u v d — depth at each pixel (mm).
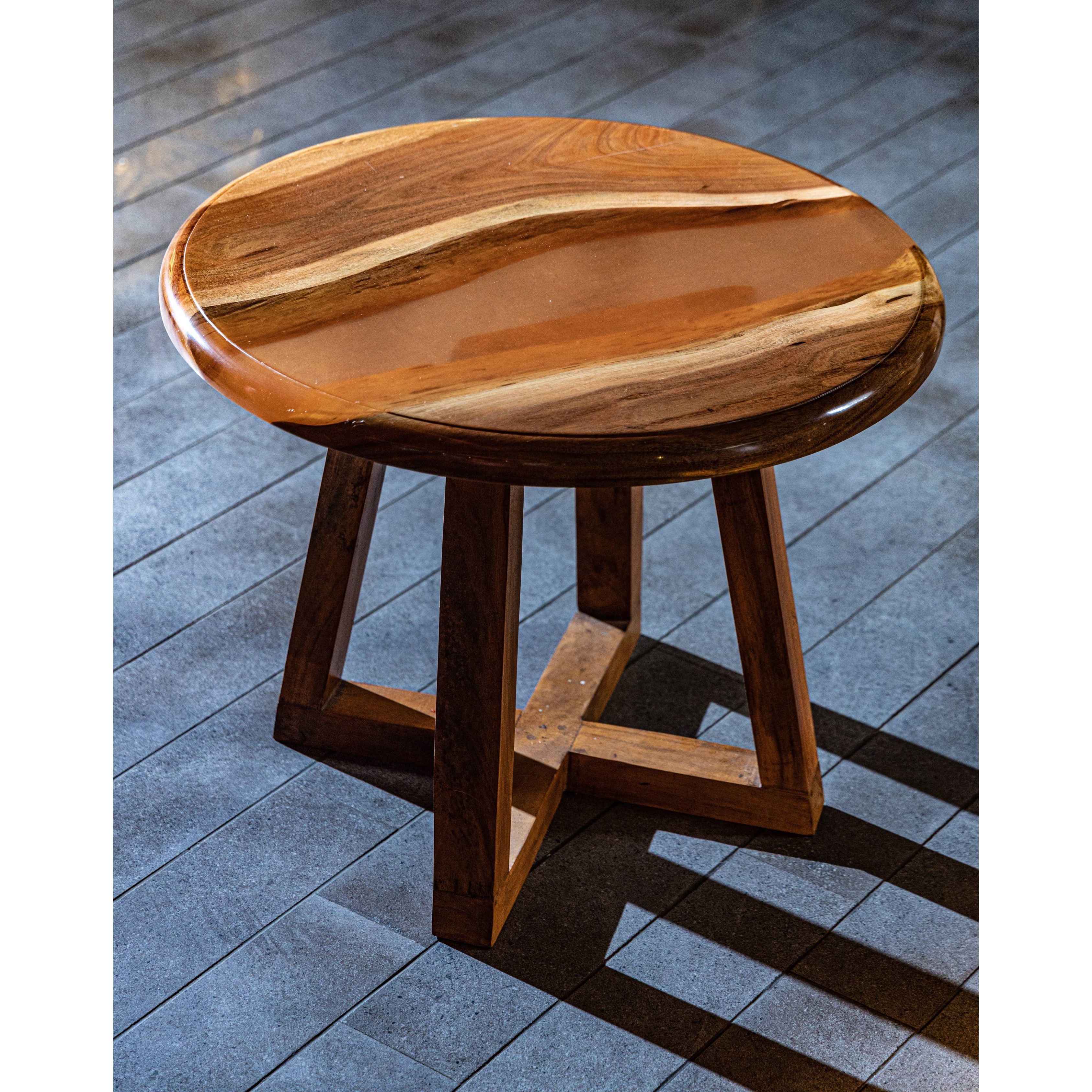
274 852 1399
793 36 3383
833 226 1268
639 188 1321
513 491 1115
